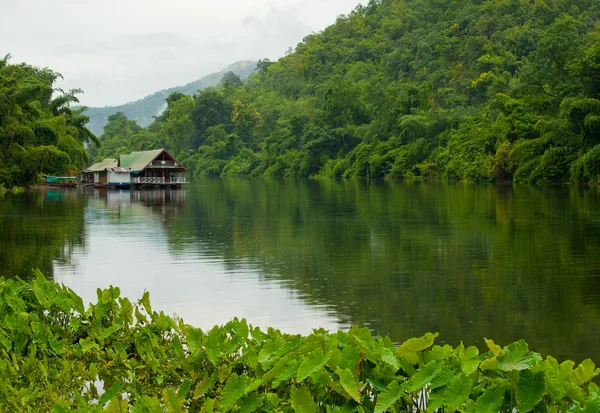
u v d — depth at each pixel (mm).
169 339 5953
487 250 18344
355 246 19531
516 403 3574
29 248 19781
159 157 62500
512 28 102125
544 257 17000
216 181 84625
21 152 51938
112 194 50281
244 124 123562
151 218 29516
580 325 10562
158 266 16469
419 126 76250
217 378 4668
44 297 6590
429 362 3801
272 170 100125
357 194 46188
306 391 3787
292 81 145000
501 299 12445
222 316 11406
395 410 3707
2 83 55281
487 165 58906
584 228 22938
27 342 6219
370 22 152375
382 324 10797
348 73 119938
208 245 20219
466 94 89562
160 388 5168
